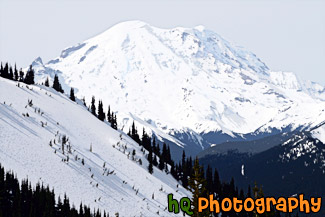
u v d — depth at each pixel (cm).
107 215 14400
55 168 16238
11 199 12306
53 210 12675
